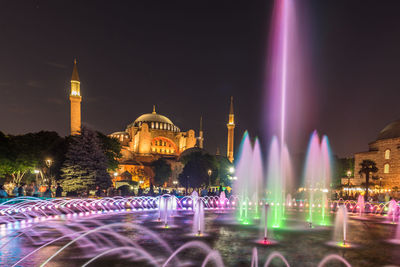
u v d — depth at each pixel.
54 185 53.47
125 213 21.44
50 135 56.22
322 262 8.70
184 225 15.63
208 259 8.78
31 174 64.69
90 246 10.27
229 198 41.53
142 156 123.06
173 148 139.62
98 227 14.42
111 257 8.88
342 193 60.94
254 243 11.18
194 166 86.69
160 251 9.68
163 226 15.12
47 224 15.19
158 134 135.62
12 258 8.70
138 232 13.23
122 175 85.25
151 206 28.86
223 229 14.55
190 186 85.44
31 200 24.16
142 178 108.31
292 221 18.75
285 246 10.77
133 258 8.80
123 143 135.38
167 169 114.12
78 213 20.64
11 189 49.41
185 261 8.55
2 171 51.47
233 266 8.13
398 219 20.75
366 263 8.70
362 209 30.67
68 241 11.05
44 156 52.16
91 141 42.56
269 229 14.88
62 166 47.44
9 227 14.13
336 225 17.06
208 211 25.31
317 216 22.50
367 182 53.56
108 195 38.59
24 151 51.97
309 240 12.05
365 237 13.08
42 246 10.22
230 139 124.62
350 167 83.50
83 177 40.31
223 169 103.81
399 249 10.62
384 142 69.94
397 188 62.88
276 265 8.30
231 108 126.44
